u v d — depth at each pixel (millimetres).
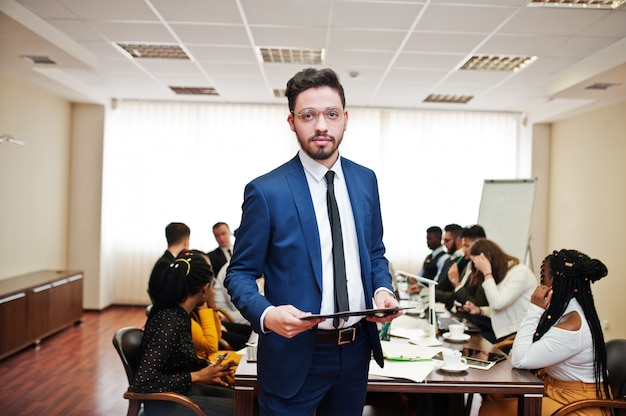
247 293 1314
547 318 2436
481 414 2600
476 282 4148
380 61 5445
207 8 4078
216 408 2387
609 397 2357
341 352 1403
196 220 7777
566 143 7367
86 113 7301
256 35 4707
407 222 7926
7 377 4488
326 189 1416
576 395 2387
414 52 5117
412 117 7945
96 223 7324
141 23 4438
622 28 4285
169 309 2477
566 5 3904
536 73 5754
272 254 1386
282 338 1382
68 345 5547
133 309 7551
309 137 1338
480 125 7980
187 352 2453
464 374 2312
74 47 4961
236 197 7801
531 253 7793
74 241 7316
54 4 4023
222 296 4645
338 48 5051
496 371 2369
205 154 7805
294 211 1364
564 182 7402
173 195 7773
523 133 8016
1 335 4828
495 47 4898
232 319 4434
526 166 7938
